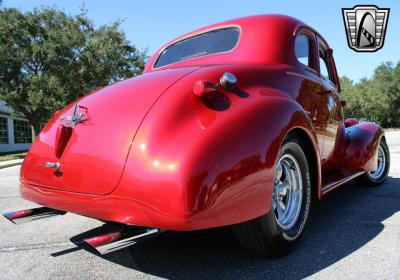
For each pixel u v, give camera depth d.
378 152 4.64
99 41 22.41
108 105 2.34
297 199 2.64
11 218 2.51
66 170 2.26
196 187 1.83
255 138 2.10
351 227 3.13
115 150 2.06
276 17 3.22
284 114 2.36
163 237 2.98
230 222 1.96
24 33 20.14
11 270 2.46
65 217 3.82
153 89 2.29
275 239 2.35
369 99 63.59
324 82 3.59
